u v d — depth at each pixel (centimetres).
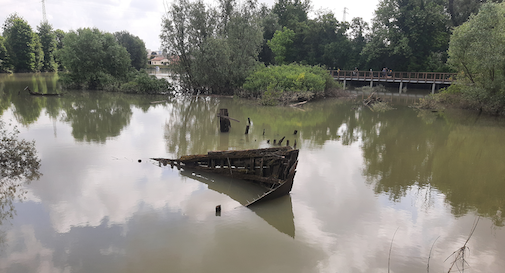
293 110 2775
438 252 721
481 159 1420
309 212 890
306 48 5512
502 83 2309
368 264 675
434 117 2528
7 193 973
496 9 2311
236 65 3462
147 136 1694
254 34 3491
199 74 3478
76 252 696
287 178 969
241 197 980
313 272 647
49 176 1105
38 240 737
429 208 932
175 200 947
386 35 4747
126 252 697
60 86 4231
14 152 1185
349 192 1027
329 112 2714
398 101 3594
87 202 920
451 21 4822
